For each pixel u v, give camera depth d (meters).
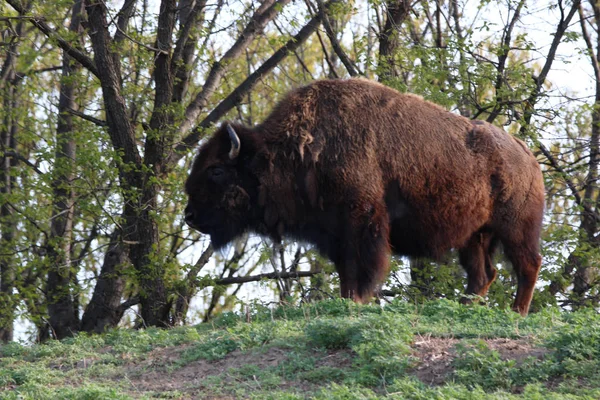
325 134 29.61
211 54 57.62
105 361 25.50
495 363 20.61
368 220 29.20
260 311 29.53
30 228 56.03
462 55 48.72
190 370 23.72
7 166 60.47
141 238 41.16
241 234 32.03
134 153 41.09
